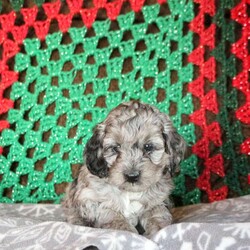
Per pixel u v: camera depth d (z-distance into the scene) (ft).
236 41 2.29
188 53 2.28
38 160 2.32
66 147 2.29
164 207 1.87
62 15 2.29
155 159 1.81
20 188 2.29
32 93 2.30
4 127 2.28
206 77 2.27
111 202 1.82
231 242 1.42
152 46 2.28
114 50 2.32
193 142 2.27
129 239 1.42
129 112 1.86
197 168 2.27
